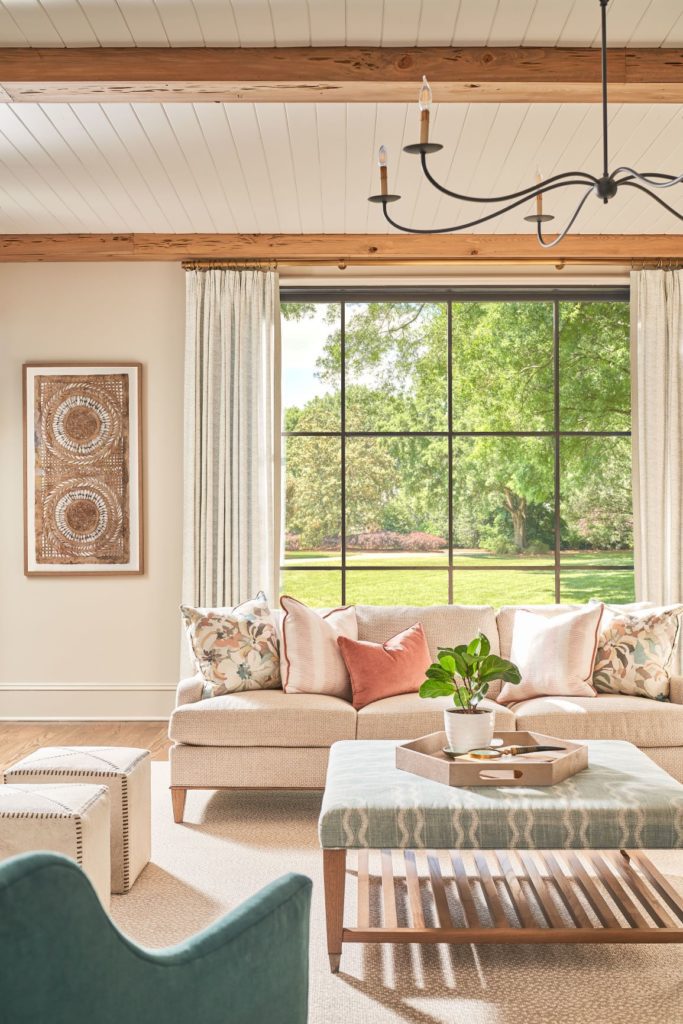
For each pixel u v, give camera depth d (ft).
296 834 12.26
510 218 17.84
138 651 19.35
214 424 19.10
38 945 3.65
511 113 13.14
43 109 12.89
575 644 13.84
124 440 19.34
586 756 9.62
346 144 14.20
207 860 11.24
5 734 18.08
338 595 39.93
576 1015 7.59
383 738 12.77
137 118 13.21
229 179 15.71
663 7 10.69
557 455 20.43
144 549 19.35
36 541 19.35
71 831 8.57
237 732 12.81
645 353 19.13
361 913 8.73
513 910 9.42
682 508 18.97
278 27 11.11
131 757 10.84
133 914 9.56
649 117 13.34
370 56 11.64
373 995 7.95
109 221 18.06
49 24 11.03
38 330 19.44
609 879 9.29
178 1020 4.23
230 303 19.10
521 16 10.91
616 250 18.92
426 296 19.80
